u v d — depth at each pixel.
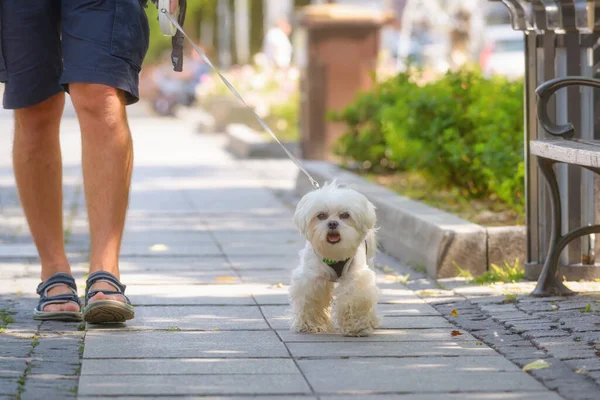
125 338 7.84
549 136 9.94
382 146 18.20
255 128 35.78
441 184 15.01
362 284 8.00
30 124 8.81
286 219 15.78
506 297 9.35
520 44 41.50
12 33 8.38
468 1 42.09
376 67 23.36
